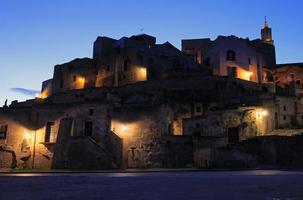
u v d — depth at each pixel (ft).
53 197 37.52
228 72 210.79
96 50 246.47
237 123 137.59
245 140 128.16
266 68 234.99
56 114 134.21
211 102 160.35
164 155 121.80
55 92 227.20
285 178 65.31
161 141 122.93
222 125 136.77
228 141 136.36
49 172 104.37
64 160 122.21
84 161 118.42
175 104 159.02
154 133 124.36
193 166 118.62
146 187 48.26
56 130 132.87
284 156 119.03
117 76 206.69
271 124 148.77
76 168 118.42
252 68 219.20
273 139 120.98
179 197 36.63
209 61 220.84
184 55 246.88
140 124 126.52
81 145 120.26
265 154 122.52
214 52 216.13
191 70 197.77
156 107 126.72
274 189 44.45
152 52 234.17
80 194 40.22
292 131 139.95
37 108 136.56
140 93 179.42
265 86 193.77
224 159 112.88
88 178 71.56
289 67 225.97
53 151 130.00
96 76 223.92
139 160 123.24
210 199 34.99
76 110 131.13
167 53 240.94
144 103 133.69
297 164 117.91
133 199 35.35
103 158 117.19
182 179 64.39
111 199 35.47
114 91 192.34
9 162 132.87
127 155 124.57
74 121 129.18
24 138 134.41
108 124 127.65
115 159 122.72
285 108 164.35
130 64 203.00
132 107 128.98
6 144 135.64
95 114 128.47
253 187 47.19
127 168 121.19
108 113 128.57
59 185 53.26
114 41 250.16
